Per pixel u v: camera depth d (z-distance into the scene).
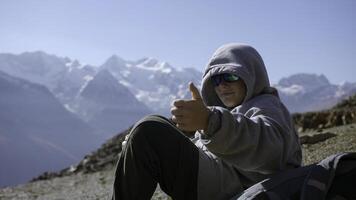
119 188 3.35
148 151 3.29
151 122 3.37
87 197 10.62
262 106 3.62
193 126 3.05
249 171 3.68
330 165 3.18
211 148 3.15
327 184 3.09
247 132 3.16
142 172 3.26
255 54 4.06
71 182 16.58
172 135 3.41
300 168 3.29
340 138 10.67
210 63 4.12
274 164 3.38
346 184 3.19
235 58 3.97
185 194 3.49
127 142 3.33
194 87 3.07
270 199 3.08
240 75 3.84
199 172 3.52
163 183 3.43
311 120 16.27
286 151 3.47
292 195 3.10
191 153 3.50
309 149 10.32
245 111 3.78
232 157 3.25
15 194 14.80
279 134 3.39
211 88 4.31
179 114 3.02
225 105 4.26
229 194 3.68
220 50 4.11
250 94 3.90
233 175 3.72
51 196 12.83
